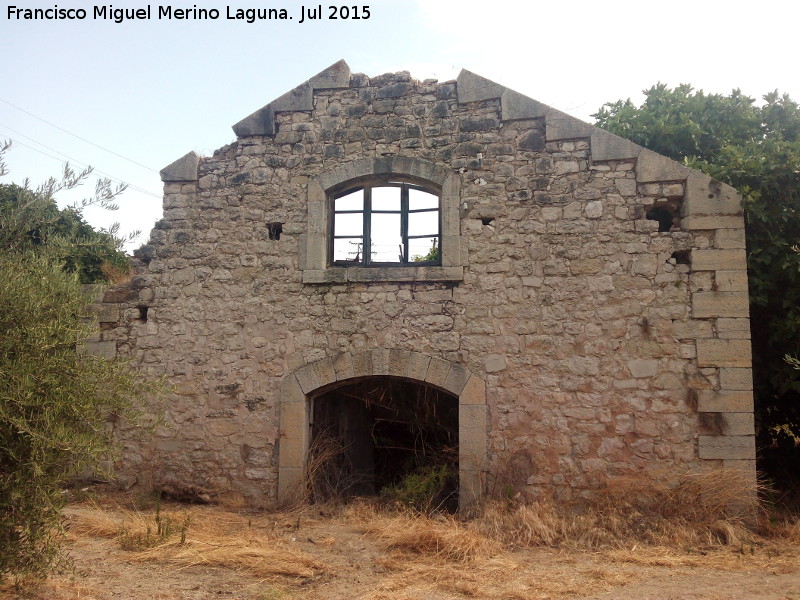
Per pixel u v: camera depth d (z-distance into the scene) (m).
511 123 8.37
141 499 8.16
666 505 7.28
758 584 5.55
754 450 7.35
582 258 7.97
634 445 7.57
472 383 7.94
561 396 7.77
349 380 8.31
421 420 9.20
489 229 8.18
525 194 8.18
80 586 5.18
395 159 8.47
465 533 6.58
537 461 7.71
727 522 7.02
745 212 8.14
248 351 8.46
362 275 8.30
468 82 8.50
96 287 8.95
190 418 8.47
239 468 8.30
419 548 6.35
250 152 8.84
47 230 5.40
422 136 8.51
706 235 7.78
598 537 6.84
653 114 10.11
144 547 6.27
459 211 8.27
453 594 5.25
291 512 7.90
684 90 10.49
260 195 8.73
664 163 7.95
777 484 8.84
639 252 7.87
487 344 7.99
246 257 8.62
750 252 8.31
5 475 4.32
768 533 7.08
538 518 7.02
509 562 6.07
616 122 10.52
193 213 8.84
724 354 7.54
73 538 6.52
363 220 8.69
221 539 6.57
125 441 8.55
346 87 8.76
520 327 7.96
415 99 8.60
